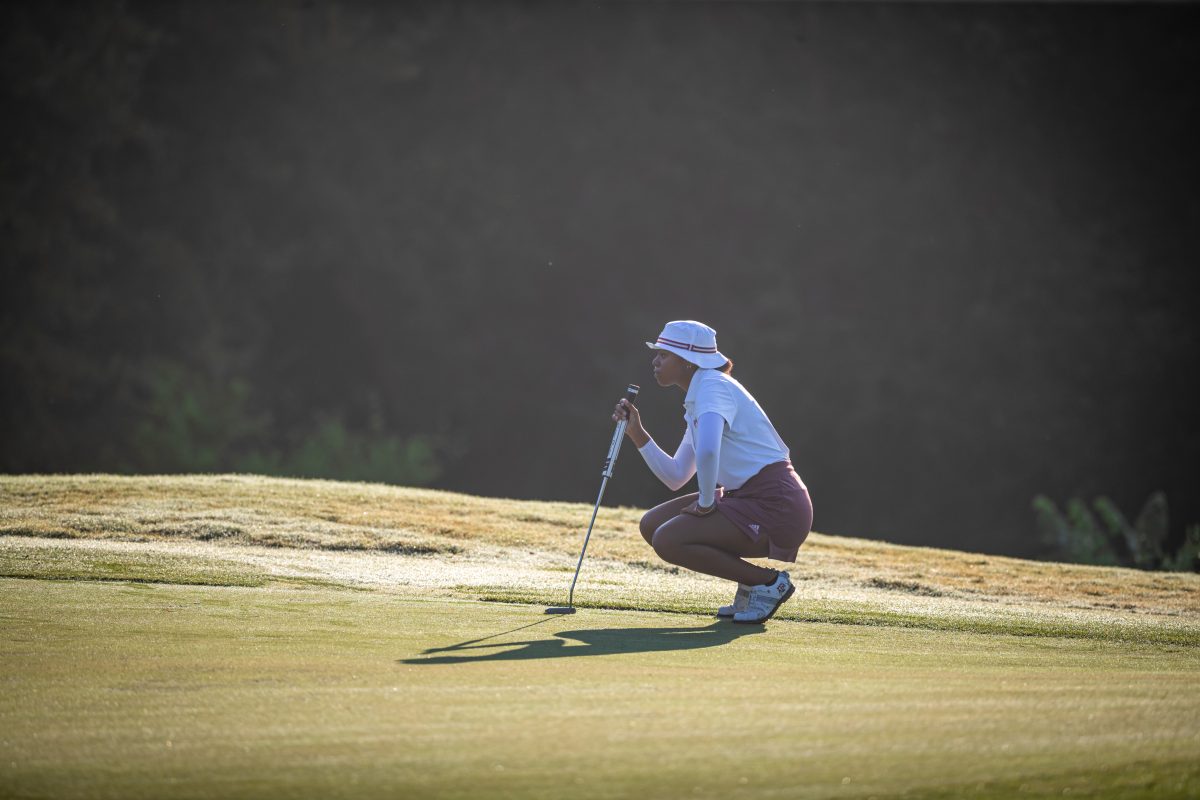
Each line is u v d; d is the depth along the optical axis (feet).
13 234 387.34
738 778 39.65
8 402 381.60
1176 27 493.36
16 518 114.73
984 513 464.65
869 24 488.02
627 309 470.80
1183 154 490.49
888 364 469.16
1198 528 201.46
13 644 59.00
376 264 458.91
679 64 483.10
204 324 428.15
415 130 477.36
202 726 44.80
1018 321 474.90
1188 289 486.38
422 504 135.13
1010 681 55.11
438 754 41.70
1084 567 128.88
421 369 466.29
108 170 433.48
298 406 453.58
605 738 43.60
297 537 112.98
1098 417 470.39
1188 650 70.28
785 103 483.10
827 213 476.95
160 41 437.58
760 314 464.65
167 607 71.00
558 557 113.09
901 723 45.93
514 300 469.98
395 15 480.64
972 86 488.85
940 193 483.51
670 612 80.28
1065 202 490.49
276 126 460.14
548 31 482.28
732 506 77.15
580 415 461.37
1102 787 39.68
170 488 133.39
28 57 386.52
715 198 472.85
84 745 42.47
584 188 474.90
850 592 101.76
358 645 60.95
